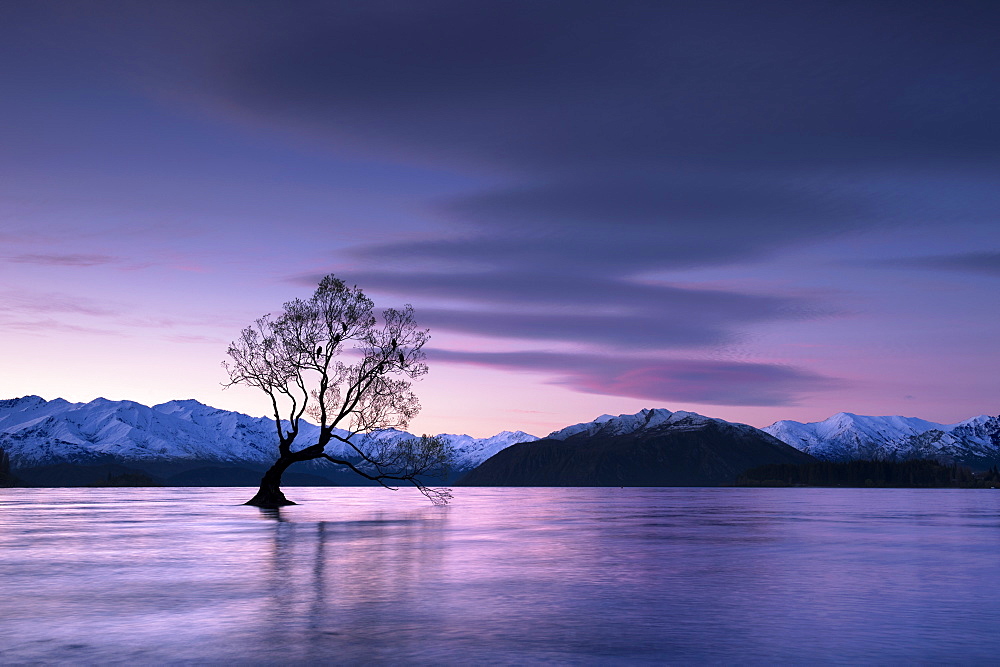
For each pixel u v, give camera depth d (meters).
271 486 83.12
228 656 14.41
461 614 18.58
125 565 27.89
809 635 16.39
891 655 14.62
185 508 79.31
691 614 18.72
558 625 17.34
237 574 25.45
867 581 24.59
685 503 114.06
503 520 59.62
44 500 108.81
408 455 75.50
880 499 146.50
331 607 19.44
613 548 35.69
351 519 58.62
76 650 14.86
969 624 17.58
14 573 25.70
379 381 75.88
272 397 78.56
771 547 36.75
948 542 40.16
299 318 75.25
